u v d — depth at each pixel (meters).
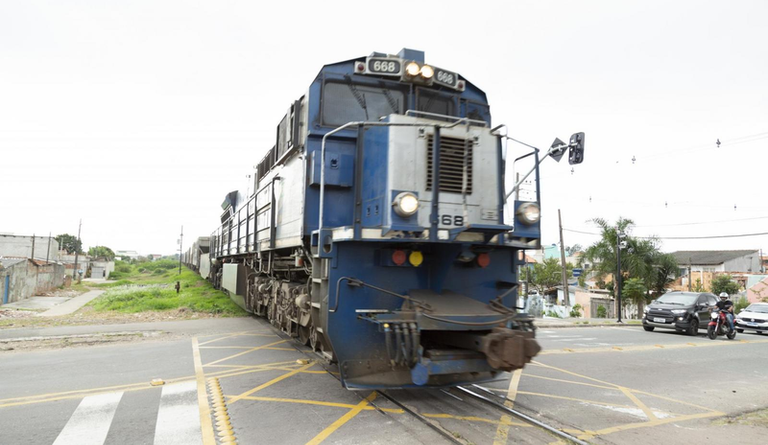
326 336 5.24
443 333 5.22
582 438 4.42
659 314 15.73
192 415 4.89
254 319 13.19
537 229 5.38
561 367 8.11
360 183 5.26
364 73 6.08
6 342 9.46
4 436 4.29
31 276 23.45
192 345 9.09
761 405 5.98
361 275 5.19
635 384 6.96
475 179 5.12
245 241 12.52
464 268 5.52
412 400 5.41
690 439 4.57
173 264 70.94
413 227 4.64
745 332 18.52
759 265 52.16
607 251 26.44
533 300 21.81
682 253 54.44
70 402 5.36
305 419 4.77
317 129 6.04
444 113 6.38
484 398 5.50
